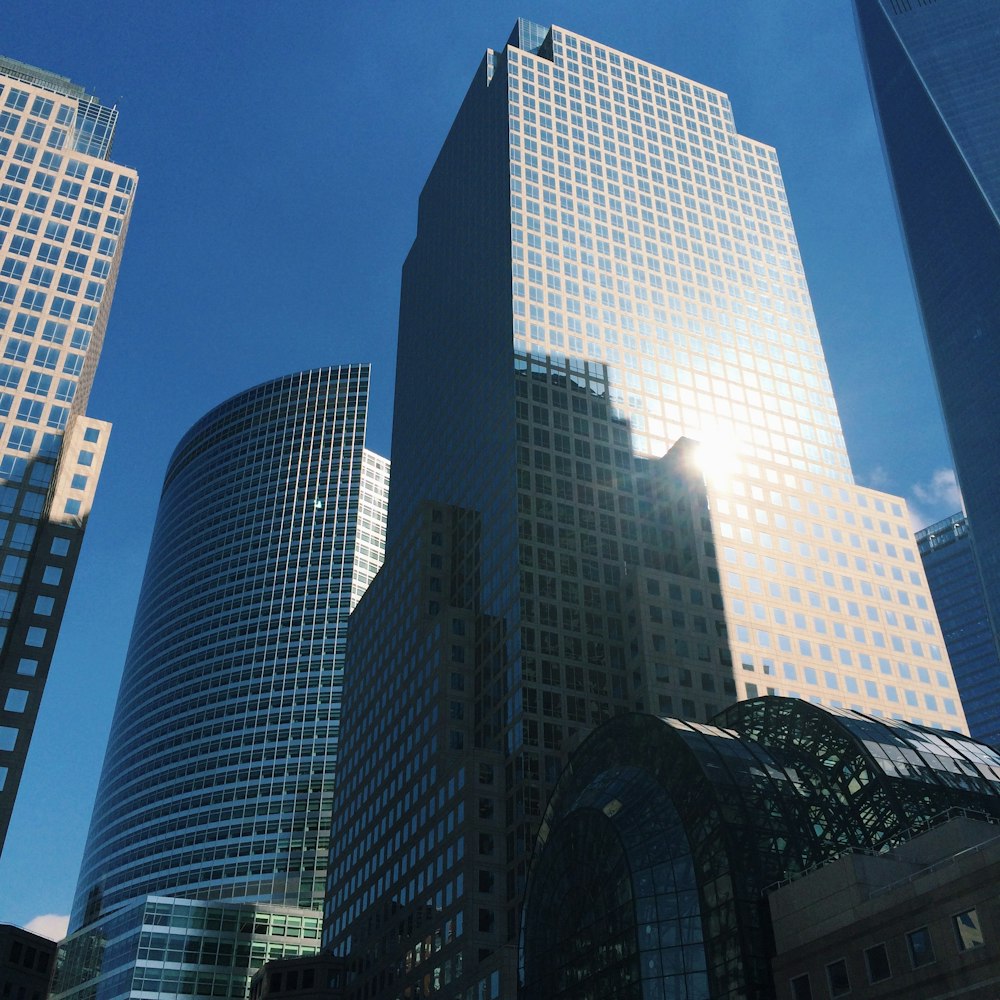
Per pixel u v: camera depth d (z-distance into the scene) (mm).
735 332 187250
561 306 171000
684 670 133750
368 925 145500
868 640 149000
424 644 153250
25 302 145875
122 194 164250
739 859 70125
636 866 76375
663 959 70625
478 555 155125
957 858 55219
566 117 198875
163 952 183875
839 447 181500
